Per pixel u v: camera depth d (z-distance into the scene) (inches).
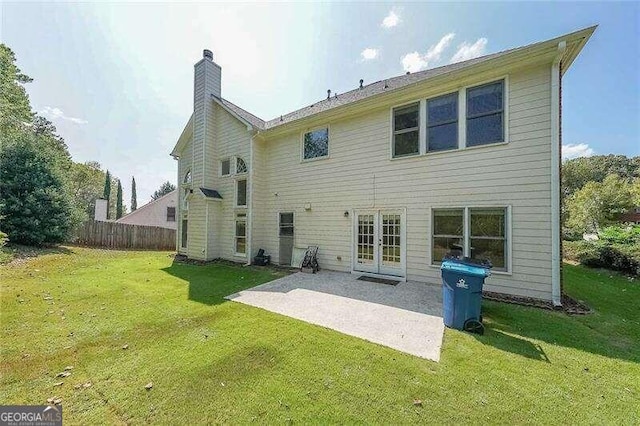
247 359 134.0
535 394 107.3
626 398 105.2
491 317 191.8
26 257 378.3
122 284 280.2
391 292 253.4
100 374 120.6
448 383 114.7
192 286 278.2
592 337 160.2
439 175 277.0
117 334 161.3
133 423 93.4
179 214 545.0
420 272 287.1
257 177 422.6
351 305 218.1
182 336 159.6
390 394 107.8
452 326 173.9
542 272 226.8
